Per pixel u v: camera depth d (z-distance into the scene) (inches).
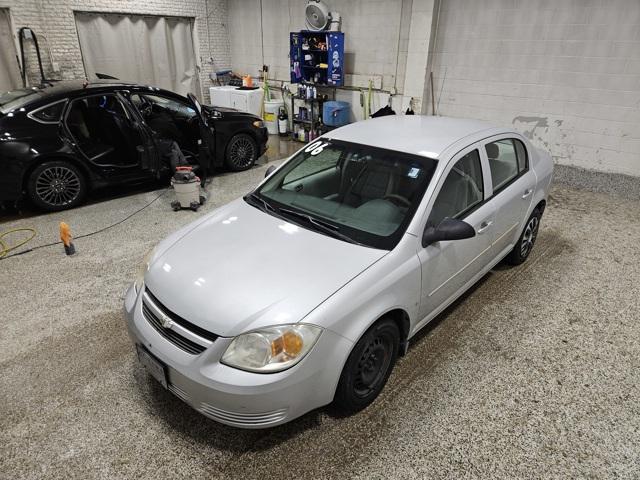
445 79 302.2
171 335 81.8
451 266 106.0
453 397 97.6
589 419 92.5
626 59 231.6
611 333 121.2
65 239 158.4
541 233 185.0
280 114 388.5
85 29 348.5
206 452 84.2
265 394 73.2
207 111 248.8
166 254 95.7
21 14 311.3
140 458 83.0
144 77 394.0
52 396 97.0
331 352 78.1
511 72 272.2
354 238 94.4
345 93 358.6
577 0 237.6
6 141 176.7
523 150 138.7
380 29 321.7
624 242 177.5
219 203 214.1
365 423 90.4
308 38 339.0
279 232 98.3
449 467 81.0
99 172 203.8
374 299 83.8
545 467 81.5
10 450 84.2
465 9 278.2
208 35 423.8
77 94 194.1
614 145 248.1
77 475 79.6
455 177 105.0
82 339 116.0
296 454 83.6
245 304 78.4
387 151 109.1
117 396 97.3
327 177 113.0
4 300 133.0
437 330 121.0
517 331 121.2
